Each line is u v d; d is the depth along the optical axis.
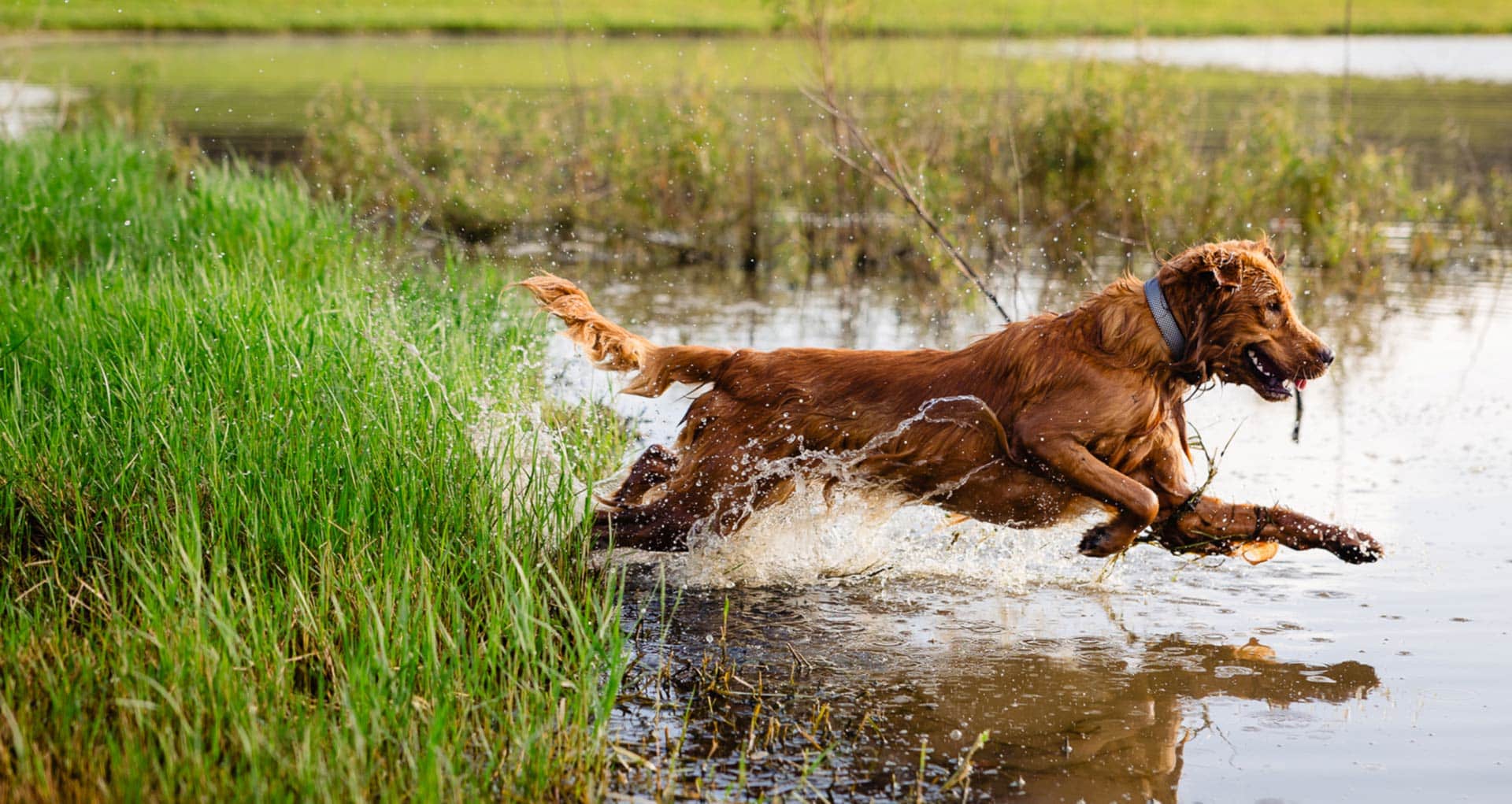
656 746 6.28
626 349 8.55
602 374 12.72
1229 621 7.85
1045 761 6.17
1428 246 18.59
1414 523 9.33
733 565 8.55
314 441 8.25
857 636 7.65
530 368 11.59
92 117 23.72
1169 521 8.14
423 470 8.18
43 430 8.23
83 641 6.61
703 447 8.40
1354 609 7.98
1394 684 6.96
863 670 7.18
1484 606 7.97
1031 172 19.67
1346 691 6.89
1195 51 39.03
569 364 13.07
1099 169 19.42
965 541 9.15
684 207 19.84
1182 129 20.34
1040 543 9.13
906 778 6.01
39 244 13.66
